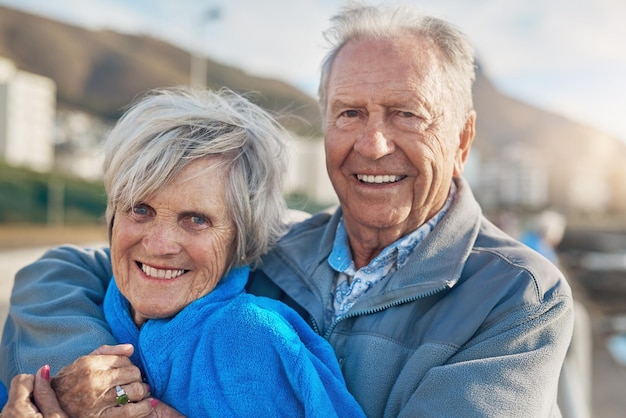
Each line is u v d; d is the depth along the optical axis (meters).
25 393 1.34
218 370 1.41
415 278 1.59
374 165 1.63
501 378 1.36
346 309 1.69
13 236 25.30
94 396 1.34
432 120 1.62
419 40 1.62
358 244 1.77
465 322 1.48
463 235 1.67
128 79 64.19
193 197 1.49
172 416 1.40
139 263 1.57
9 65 50.06
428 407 1.36
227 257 1.61
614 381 6.17
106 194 1.61
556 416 1.51
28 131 48.31
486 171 63.91
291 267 1.82
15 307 1.82
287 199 2.15
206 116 1.56
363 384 1.53
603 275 19.03
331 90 1.71
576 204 65.75
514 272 1.52
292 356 1.39
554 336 1.44
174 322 1.50
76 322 1.64
